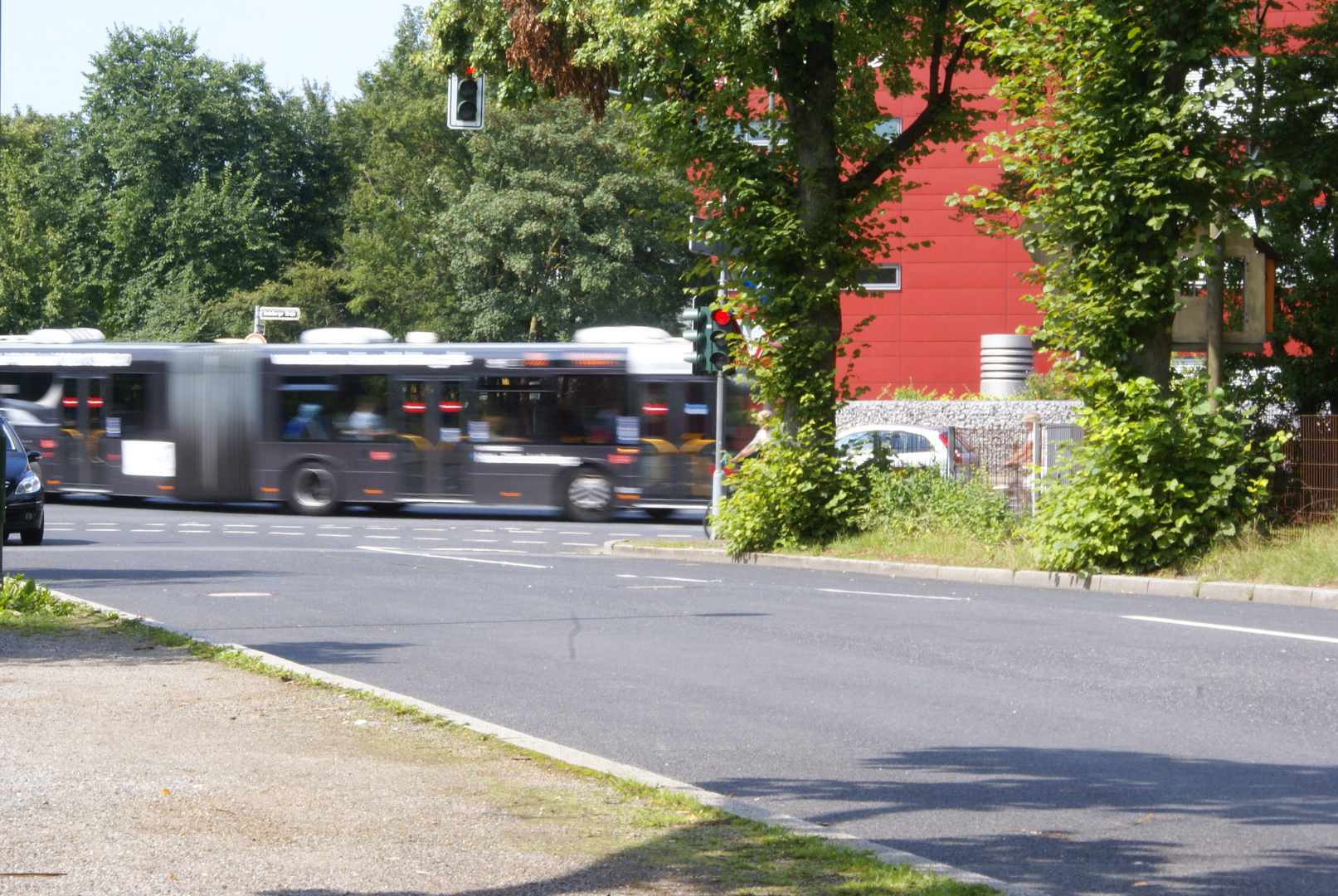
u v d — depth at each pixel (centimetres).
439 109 7706
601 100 2792
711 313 2545
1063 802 815
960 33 2461
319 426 3559
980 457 2578
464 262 6988
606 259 6750
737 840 678
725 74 2345
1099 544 1955
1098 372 2006
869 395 5919
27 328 8275
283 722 954
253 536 2848
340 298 8756
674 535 2939
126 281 8400
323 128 9294
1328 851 714
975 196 2092
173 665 1180
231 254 8344
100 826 684
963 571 2086
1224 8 1911
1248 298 2072
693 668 1283
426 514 3650
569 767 830
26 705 995
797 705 1109
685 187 2492
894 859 656
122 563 2223
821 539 2422
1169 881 663
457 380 3475
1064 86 1989
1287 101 2288
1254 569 1844
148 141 8300
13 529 2523
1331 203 2325
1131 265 2002
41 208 8550
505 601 1784
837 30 2411
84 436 3781
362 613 1656
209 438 3628
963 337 5884
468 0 2834
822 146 2405
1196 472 1966
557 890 594
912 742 978
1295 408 2348
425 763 838
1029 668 1273
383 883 601
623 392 3388
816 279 2395
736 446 3356
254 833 678
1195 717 1056
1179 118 1897
